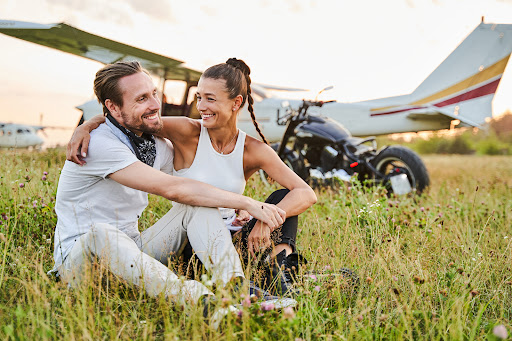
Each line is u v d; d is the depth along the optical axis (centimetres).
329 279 208
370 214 308
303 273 217
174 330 152
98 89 204
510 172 1047
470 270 227
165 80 795
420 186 493
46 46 800
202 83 216
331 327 175
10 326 150
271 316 166
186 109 796
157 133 224
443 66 875
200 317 160
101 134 203
